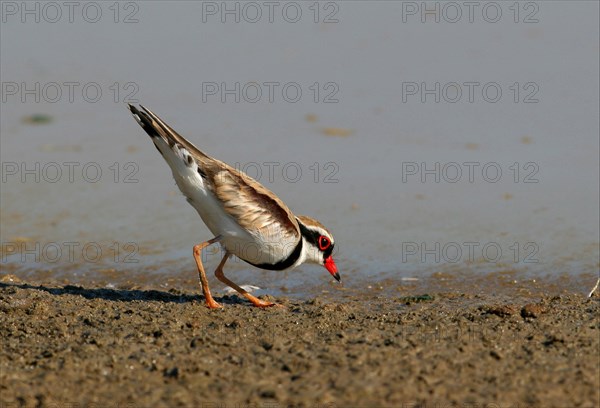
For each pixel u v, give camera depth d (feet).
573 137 65.05
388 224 50.90
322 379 28.27
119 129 70.33
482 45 85.10
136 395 27.53
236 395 27.37
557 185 56.65
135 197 56.29
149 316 34.91
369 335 32.30
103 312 35.58
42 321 34.22
